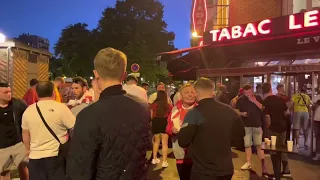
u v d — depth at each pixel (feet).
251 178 22.30
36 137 13.76
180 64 46.73
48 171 13.79
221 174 10.82
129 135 6.99
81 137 6.78
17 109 17.02
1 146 16.76
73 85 19.01
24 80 33.22
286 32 34.81
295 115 30.55
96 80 7.70
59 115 13.78
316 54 32.24
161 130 25.25
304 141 30.91
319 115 26.86
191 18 49.37
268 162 26.40
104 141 6.80
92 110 6.94
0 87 16.39
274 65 33.22
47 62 38.24
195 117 11.16
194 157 11.24
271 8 42.75
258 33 37.58
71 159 6.84
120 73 7.43
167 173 23.61
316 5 40.11
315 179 21.77
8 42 31.09
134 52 108.47
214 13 52.60
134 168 7.04
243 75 37.17
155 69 109.29
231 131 11.30
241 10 47.57
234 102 29.89
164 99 25.57
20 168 17.46
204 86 11.46
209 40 44.42
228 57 42.22
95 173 6.86
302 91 31.58
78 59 125.59
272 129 23.54
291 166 24.93
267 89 24.35
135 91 24.26
